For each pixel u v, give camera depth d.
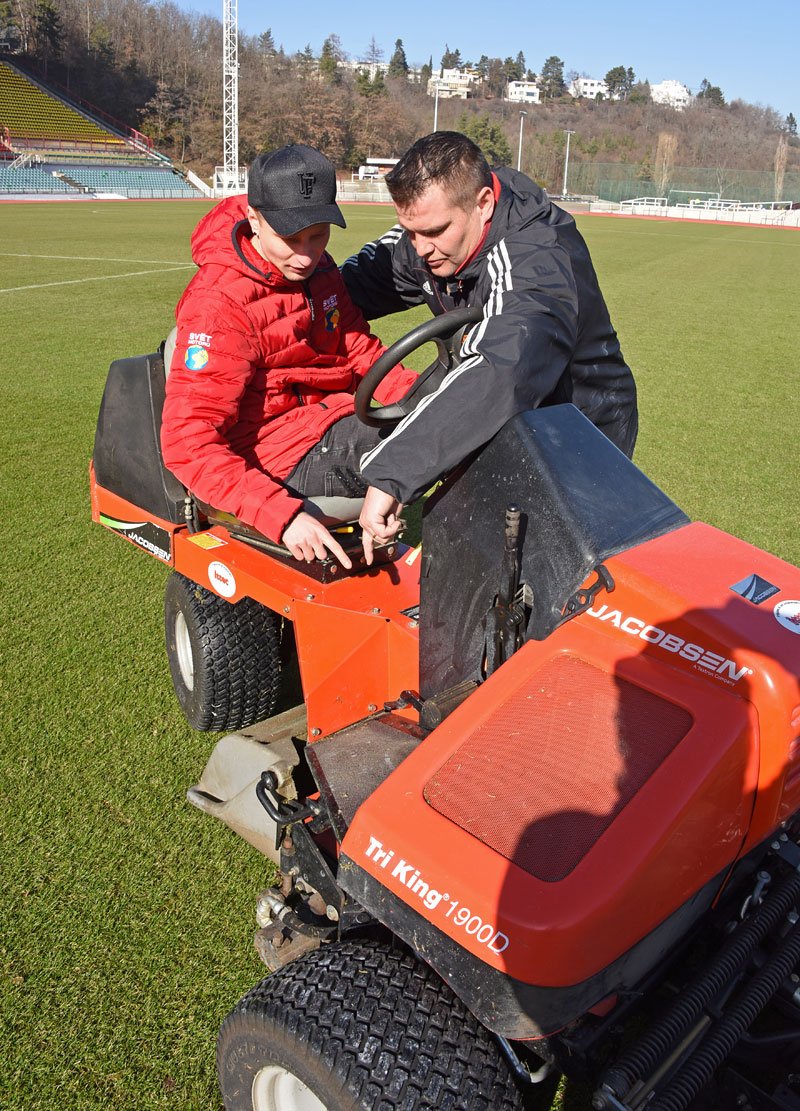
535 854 1.62
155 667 4.10
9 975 2.53
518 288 2.33
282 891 2.37
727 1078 1.85
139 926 2.70
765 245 34.03
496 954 1.55
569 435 2.16
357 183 65.12
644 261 24.56
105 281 15.79
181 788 3.30
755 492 6.50
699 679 1.81
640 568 1.96
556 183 90.94
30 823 3.11
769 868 2.05
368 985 1.76
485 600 2.22
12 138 60.84
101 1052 2.32
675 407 8.93
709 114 127.06
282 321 2.88
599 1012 1.76
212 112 82.31
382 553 3.03
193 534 3.34
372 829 1.75
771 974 1.84
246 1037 1.84
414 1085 1.63
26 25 78.19
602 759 1.74
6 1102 2.19
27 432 7.28
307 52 109.81
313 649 2.79
